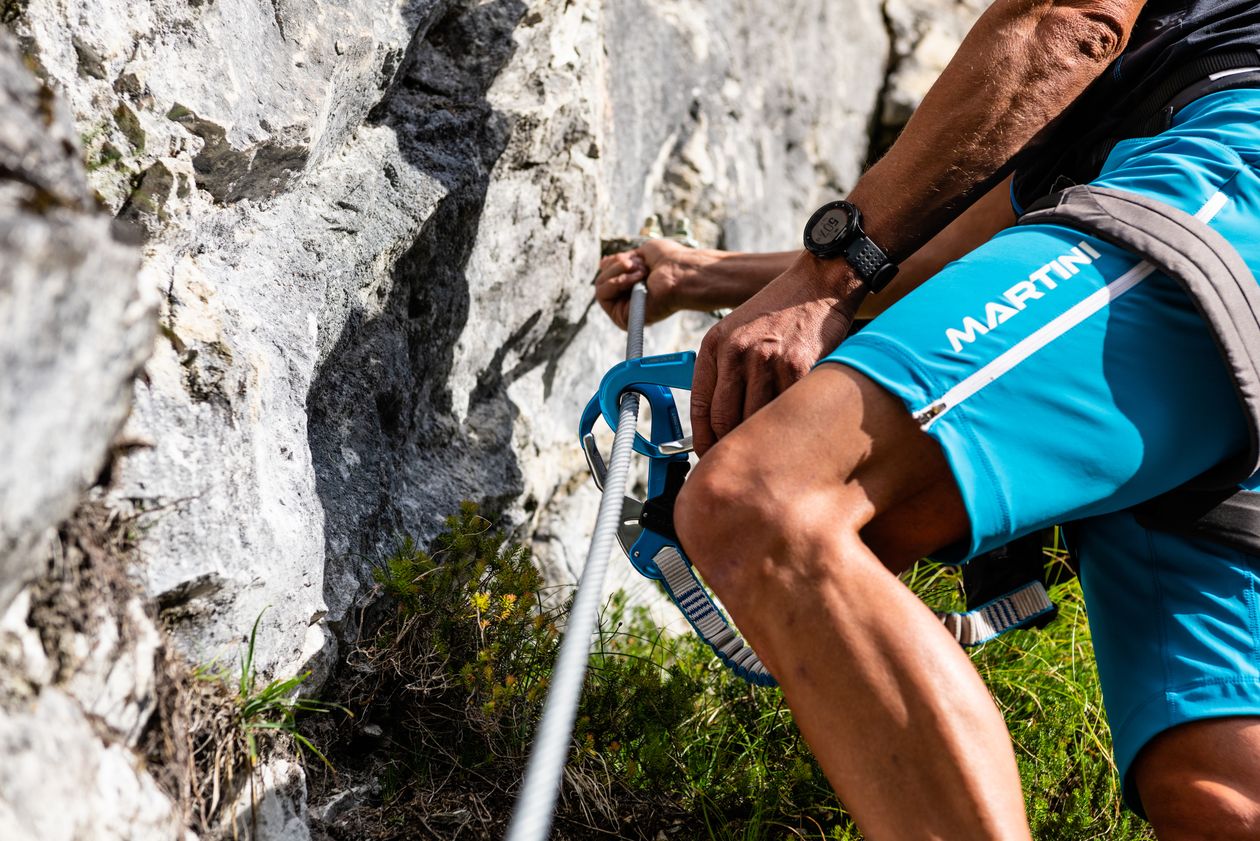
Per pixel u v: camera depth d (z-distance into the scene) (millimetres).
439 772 1400
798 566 993
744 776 1547
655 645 2018
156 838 900
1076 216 1134
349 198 1544
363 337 1586
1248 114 1192
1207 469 1164
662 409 1418
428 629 1442
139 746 929
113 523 956
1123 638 1256
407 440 1735
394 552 1531
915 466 1050
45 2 1053
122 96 1137
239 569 1088
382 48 1573
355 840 1274
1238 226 1133
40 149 706
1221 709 1148
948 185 1231
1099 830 1606
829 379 1066
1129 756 1218
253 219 1382
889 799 927
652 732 1493
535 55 1980
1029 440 1051
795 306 1257
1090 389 1069
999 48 1202
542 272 2039
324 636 1328
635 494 2551
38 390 645
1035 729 1771
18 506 655
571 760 1450
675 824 1481
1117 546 1274
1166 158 1182
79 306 661
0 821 693
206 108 1219
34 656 786
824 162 3541
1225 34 1261
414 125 1733
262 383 1229
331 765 1251
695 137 2812
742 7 3068
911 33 4004
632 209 2537
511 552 1557
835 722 955
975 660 1895
